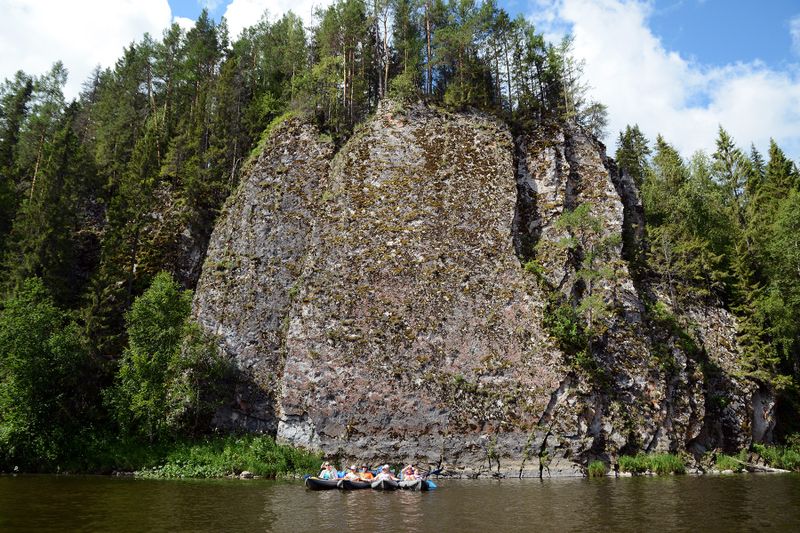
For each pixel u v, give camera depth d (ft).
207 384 128.67
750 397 143.54
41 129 191.72
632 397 128.16
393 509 72.18
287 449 118.11
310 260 139.85
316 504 75.97
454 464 115.34
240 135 184.55
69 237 155.43
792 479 111.04
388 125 159.94
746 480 108.88
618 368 130.72
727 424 139.85
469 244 140.15
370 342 126.21
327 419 119.75
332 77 173.68
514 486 98.68
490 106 173.58
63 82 204.23
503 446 116.78
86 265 163.43
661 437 126.11
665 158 222.89
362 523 62.13
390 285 133.80
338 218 144.77
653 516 67.05
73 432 116.98
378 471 109.81
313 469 113.19
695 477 115.14
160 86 230.89
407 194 147.43
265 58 228.63
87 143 212.02
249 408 129.49
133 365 122.21
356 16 185.57
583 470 115.44
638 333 137.18
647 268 165.99
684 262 168.04
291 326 130.52
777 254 168.55
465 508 73.05
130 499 77.56
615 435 122.01
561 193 156.46
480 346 126.21
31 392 112.57
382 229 142.00
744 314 165.78
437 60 182.09
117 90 222.48
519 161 162.61
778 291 156.76
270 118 186.39
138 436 119.03
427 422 118.42
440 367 123.85
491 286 134.00
